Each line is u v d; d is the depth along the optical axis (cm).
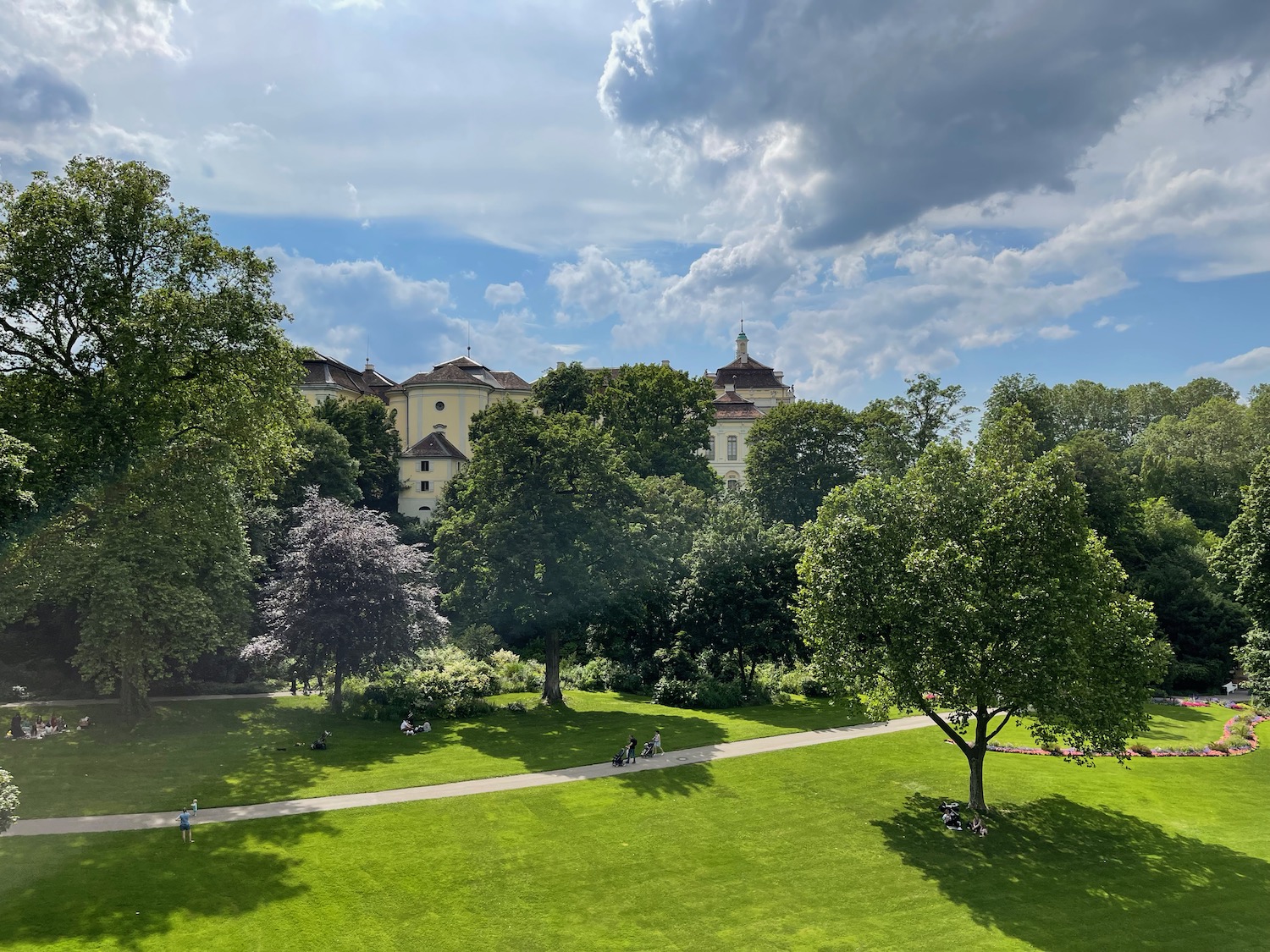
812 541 3788
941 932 2602
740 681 5756
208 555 4581
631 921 2614
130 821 3125
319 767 3881
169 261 4200
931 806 3638
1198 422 9700
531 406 5869
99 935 2336
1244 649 4928
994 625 3281
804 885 2884
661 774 3897
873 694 3653
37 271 3800
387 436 9750
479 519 5362
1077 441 7188
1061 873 3023
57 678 5125
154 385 3922
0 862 2733
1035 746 4519
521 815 3356
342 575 4700
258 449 4469
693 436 9550
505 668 6056
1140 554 7031
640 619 5566
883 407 9700
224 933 2402
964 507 3538
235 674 5481
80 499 3866
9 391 3891
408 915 2580
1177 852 3225
